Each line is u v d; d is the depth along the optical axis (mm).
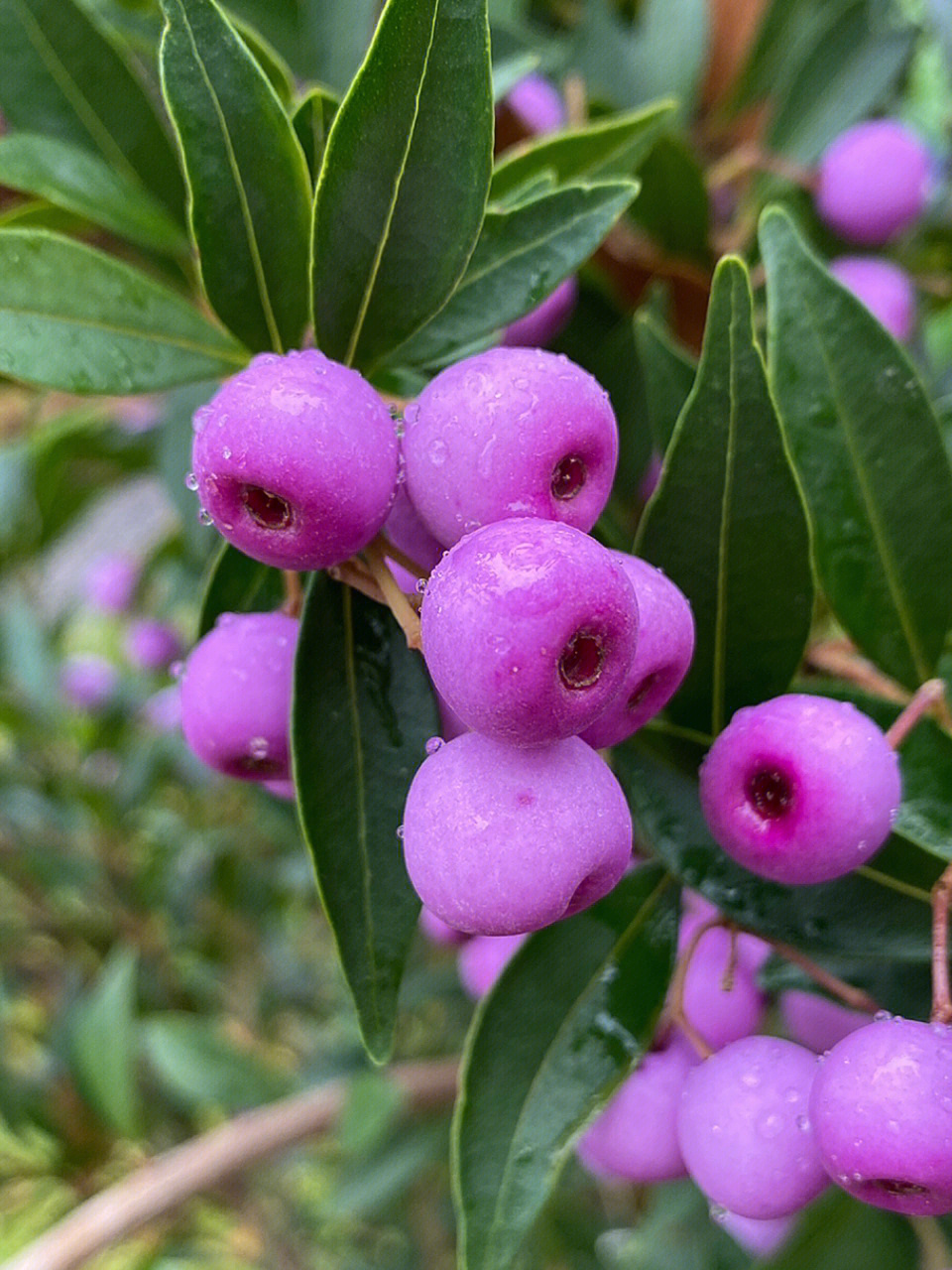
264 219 88
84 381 87
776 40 171
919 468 108
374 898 85
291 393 70
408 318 86
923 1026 76
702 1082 86
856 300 106
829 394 108
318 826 85
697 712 98
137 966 294
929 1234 149
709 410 90
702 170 156
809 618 94
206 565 196
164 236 119
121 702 292
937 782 100
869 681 114
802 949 93
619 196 91
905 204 158
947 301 193
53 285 87
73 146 120
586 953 97
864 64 164
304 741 85
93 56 121
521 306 91
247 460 69
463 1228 88
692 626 80
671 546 94
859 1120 73
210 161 85
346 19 142
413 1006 256
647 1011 95
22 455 212
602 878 73
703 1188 85
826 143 164
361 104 78
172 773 305
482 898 68
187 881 310
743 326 88
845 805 79
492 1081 92
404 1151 236
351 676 87
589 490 75
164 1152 280
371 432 72
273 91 85
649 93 167
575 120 146
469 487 70
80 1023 217
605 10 169
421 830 71
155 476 236
